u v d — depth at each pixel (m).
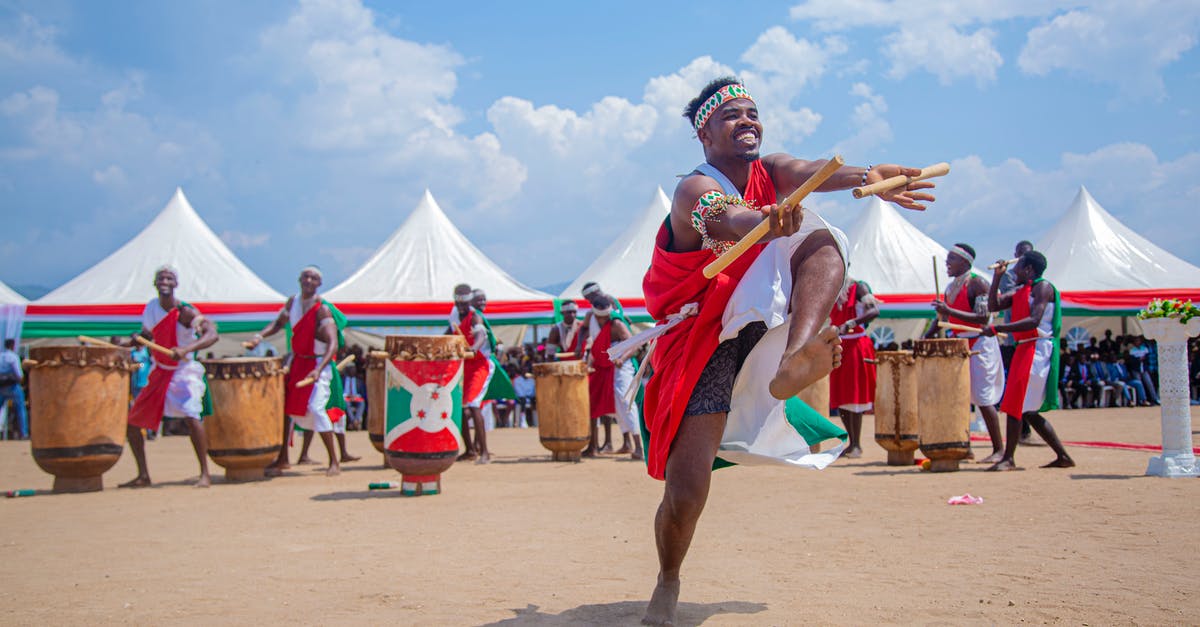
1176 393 7.80
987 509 6.18
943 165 3.19
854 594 3.83
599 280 24.19
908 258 25.38
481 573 4.49
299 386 9.67
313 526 6.27
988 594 3.77
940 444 8.59
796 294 3.21
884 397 9.45
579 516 6.50
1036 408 8.52
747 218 3.03
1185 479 7.43
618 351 3.74
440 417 7.92
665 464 3.38
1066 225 26.09
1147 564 4.28
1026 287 8.58
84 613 3.78
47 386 8.67
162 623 3.59
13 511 7.40
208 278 22.75
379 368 11.10
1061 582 3.95
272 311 22.25
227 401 9.28
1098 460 9.16
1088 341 26.34
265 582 4.38
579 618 3.52
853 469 9.25
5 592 4.22
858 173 3.24
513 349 23.09
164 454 14.28
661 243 3.56
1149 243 25.48
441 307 22.64
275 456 9.66
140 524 6.54
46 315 21.05
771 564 4.55
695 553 4.92
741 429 3.49
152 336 9.17
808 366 2.85
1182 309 7.68
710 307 3.32
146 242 23.33
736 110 3.55
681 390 3.28
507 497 7.74
